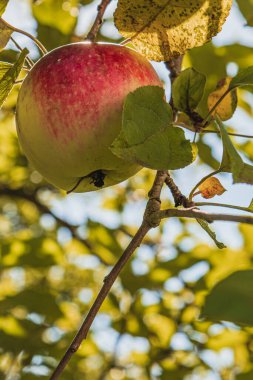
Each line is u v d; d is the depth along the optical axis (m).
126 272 0.95
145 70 0.61
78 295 1.21
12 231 1.55
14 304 0.98
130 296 0.96
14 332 0.96
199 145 0.88
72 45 0.61
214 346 0.95
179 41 0.63
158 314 0.96
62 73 0.59
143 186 1.31
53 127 0.59
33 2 0.88
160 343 0.97
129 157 0.55
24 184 1.35
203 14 0.62
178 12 0.62
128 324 0.97
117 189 1.33
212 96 0.65
